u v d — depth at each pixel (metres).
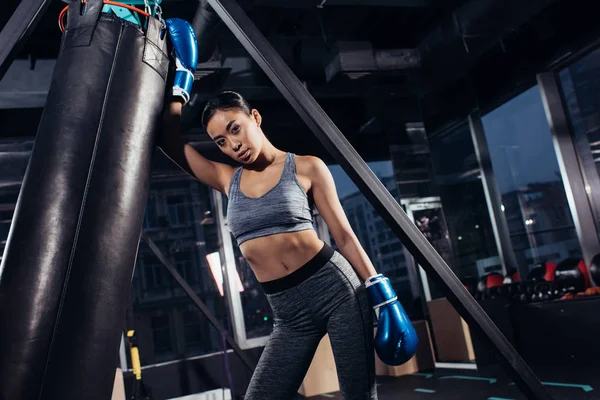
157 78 1.25
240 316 6.98
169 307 29.77
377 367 6.51
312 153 7.55
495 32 4.98
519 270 6.61
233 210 1.29
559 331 4.80
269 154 1.30
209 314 4.45
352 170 1.16
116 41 1.20
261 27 5.09
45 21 4.70
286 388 1.24
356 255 1.28
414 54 5.48
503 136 6.89
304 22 5.24
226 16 1.24
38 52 5.16
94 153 1.07
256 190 1.27
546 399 1.18
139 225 1.12
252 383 1.27
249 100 6.59
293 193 1.24
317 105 1.19
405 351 1.21
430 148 7.16
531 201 6.95
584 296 4.80
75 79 1.13
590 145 5.57
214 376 6.56
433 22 5.57
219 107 1.24
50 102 1.13
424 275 7.18
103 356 0.97
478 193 6.85
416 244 1.16
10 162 6.08
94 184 1.05
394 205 1.17
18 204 1.04
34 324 0.92
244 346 6.85
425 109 7.23
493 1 4.47
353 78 5.43
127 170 1.10
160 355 29.19
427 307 6.86
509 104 6.57
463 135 6.96
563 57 5.52
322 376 5.94
